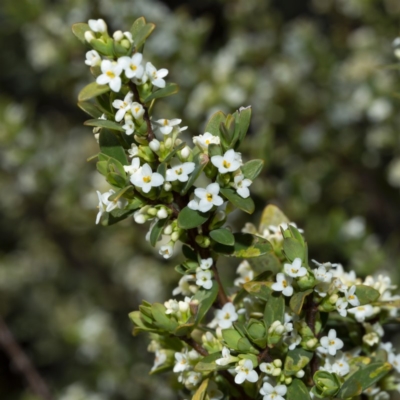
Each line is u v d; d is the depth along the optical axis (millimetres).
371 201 973
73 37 884
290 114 922
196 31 888
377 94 904
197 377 450
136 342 1000
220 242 439
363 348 476
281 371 439
